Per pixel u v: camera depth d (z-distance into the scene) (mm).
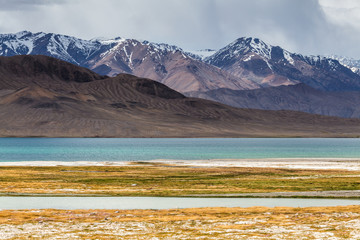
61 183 113062
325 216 65375
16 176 129500
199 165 180875
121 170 156125
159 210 72438
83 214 68625
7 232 55469
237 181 118250
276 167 169500
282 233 54594
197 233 54906
